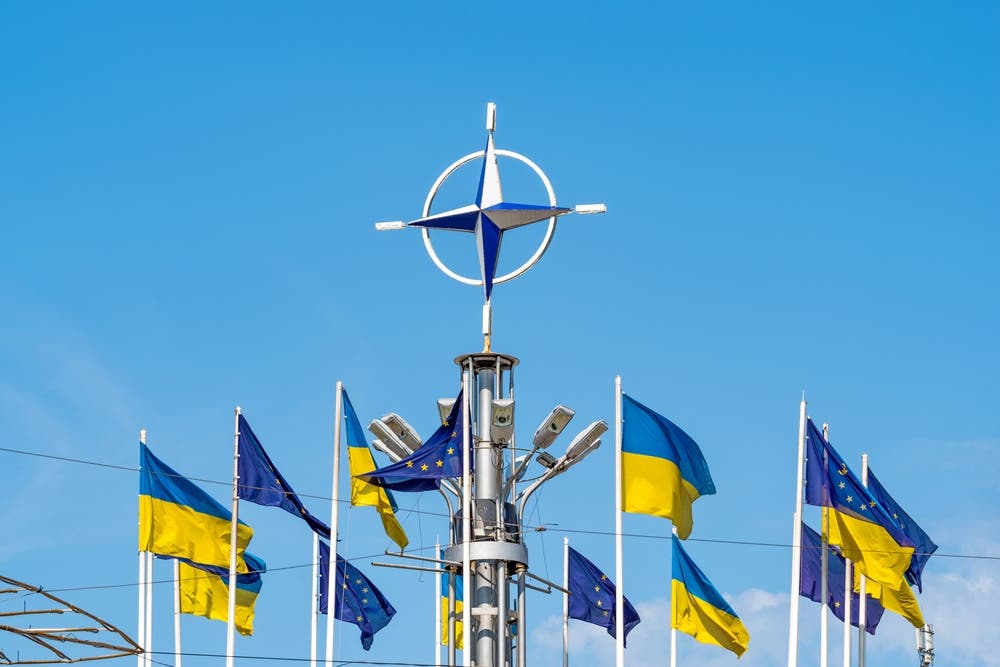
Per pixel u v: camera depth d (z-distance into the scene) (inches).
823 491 2177.7
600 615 2433.6
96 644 1721.2
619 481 2046.0
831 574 2452.0
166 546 2167.8
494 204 1994.3
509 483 1921.8
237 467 2139.5
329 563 2135.8
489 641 1844.2
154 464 2196.1
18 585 1646.2
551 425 1866.4
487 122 2042.3
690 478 2118.6
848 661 2258.9
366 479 1914.4
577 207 1979.6
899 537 2177.7
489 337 1969.7
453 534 1929.1
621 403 2085.4
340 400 2177.7
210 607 2427.4
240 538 2215.8
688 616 2234.3
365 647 2388.0
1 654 1705.2
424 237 2033.7
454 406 1937.7
